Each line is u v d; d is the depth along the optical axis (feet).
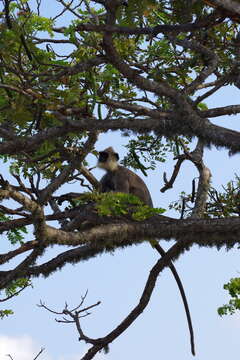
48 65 33.55
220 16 29.96
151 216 35.01
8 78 36.01
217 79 40.37
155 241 40.32
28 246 34.68
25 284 44.21
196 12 31.32
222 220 37.04
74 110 36.19
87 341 46.01
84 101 37.32
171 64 38.75
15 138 35.22
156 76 37.45
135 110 36.63
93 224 42.42
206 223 36.91
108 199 34.12
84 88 36.70
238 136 33.60
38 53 35.47
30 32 34.55
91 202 39.83
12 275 36.94
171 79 38.63
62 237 34.68
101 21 35.65
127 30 30.07
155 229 36.99
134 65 38.55
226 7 28.68
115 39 37.17
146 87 33.58
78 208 40.06
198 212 44.24
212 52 35.94
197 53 36.14
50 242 34.37
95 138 41.11
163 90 33.96
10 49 34.27
